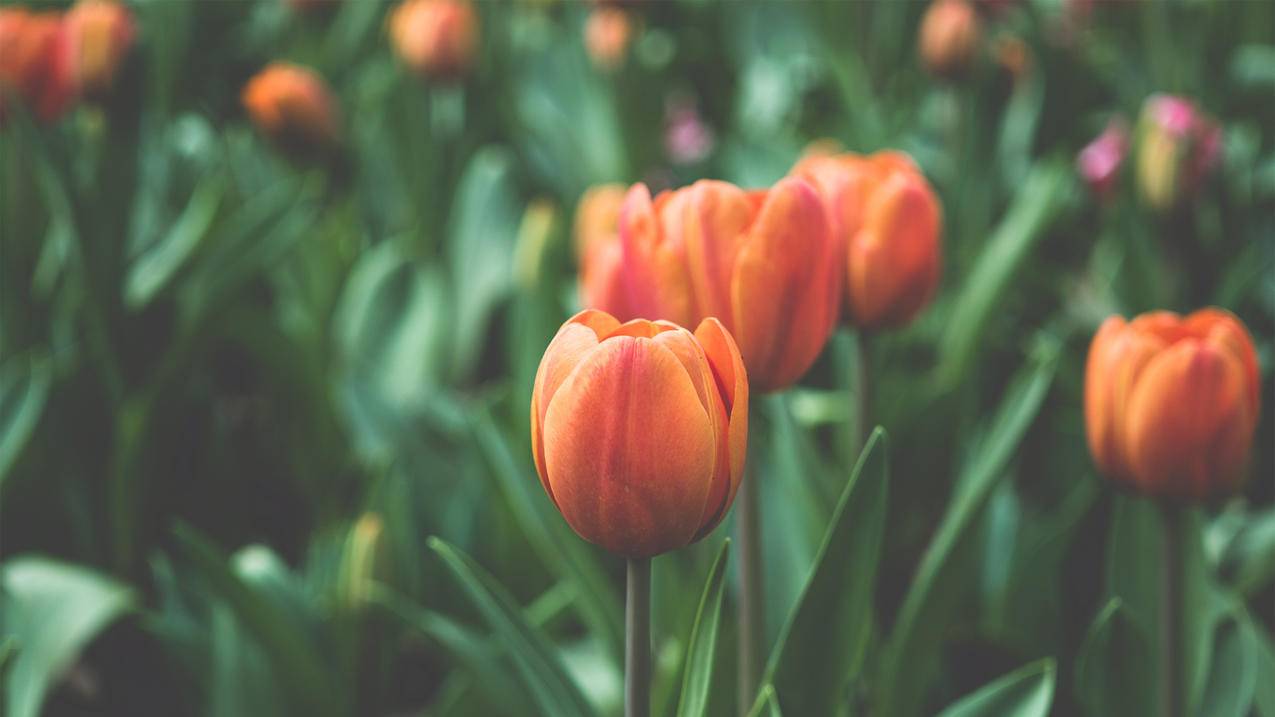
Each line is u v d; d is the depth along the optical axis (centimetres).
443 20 178
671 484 73
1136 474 86
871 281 89
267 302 152
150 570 124
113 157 127
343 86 235
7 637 107
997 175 178
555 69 231
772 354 82
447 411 134
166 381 122
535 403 75
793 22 269
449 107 191
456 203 180
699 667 81
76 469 125
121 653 119
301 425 132
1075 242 179
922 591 90
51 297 142
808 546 98
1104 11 235
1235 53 231
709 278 81
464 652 92
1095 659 92
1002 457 90
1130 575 99
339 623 106
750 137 186
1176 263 147
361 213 192
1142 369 85
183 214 164
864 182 89
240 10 284
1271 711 99
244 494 136
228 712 106
